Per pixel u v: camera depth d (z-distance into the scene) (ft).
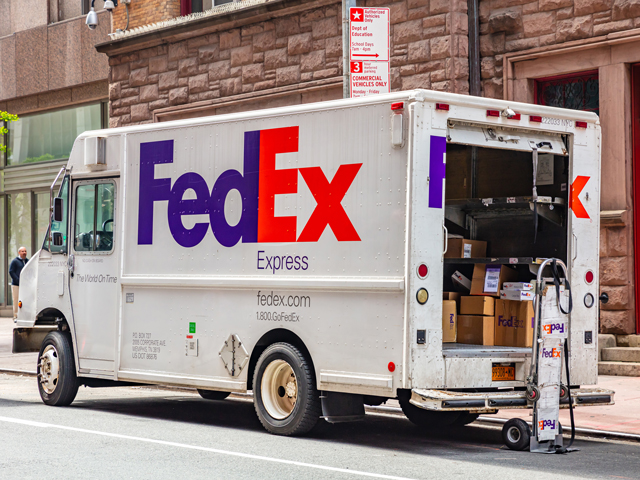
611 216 43.96
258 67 59.16
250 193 29.50
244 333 29.43
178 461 23.81
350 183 26.73
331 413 27.35
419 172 25.30
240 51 60.23
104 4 71.10
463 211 32.71
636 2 43.24
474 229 32.81
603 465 24.32
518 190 31.27
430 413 31.17
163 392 42.34
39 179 85.87
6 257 90.38
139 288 32.83
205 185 30.89
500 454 25.91
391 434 29.91
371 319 26.00
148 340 32.37
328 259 27.14
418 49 50.01
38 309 36.60
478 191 32.48
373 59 36.81
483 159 32.32
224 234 30.14
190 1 66.33
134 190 33.24
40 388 36.27
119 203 33.73
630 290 44.09
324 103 27.68
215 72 61.87
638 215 44.42
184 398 39.93
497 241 32.09
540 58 47.16
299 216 28.04
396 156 25.71
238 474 22.18
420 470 23.07
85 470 22.52
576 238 29.14
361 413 27.99
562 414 32.83
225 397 38.19
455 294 29.94
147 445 26.30
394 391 25.25
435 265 25.52
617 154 44.32
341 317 26.71
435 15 49.34
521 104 27.61
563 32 45.96
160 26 64.85
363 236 26.32
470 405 25.21
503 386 26.89
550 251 30.42
